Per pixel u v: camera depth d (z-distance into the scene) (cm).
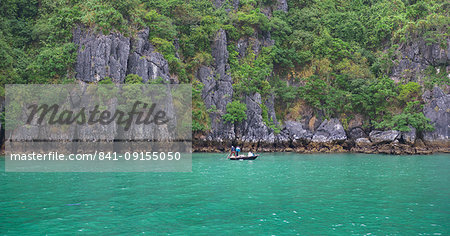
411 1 8562
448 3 7794
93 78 5991
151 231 1505
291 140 6900
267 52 7519
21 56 6444
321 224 1616
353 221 1666
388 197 2214
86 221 1650
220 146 6488
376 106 7056
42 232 1488
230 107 6550
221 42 7056
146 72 6166
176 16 7150
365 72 7481
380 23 8044
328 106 7081
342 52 7662
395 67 7538
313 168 3856
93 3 6375
